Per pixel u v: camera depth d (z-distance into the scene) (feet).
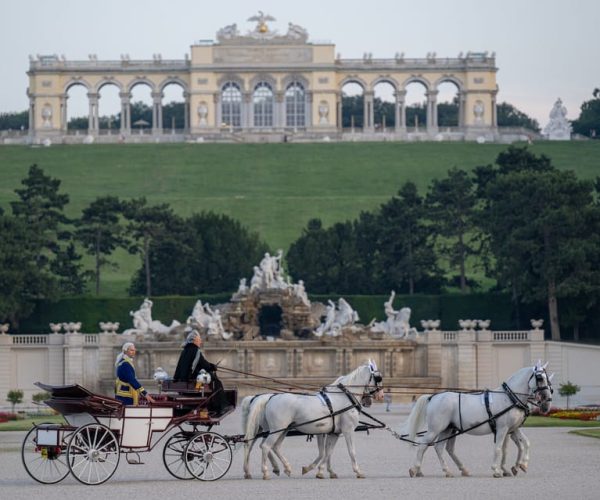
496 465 293.84
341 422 295.89
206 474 290.76
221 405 296.10
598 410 522.47
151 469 318.04
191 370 295.28
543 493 260.83
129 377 291.38
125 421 286.87
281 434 295.28
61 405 285.64
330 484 278.67
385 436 431.43
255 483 281.33
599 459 328.49
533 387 296.30
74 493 262.67
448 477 293.23
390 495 258.57
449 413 297.74
